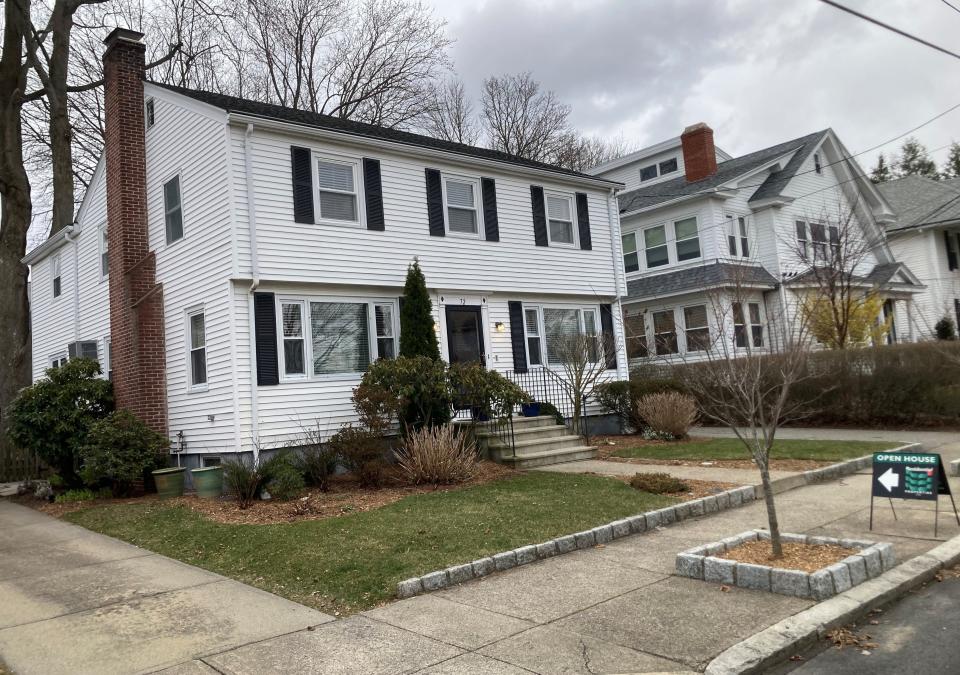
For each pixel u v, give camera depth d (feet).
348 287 44.65
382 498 32.63
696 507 28.32
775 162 81.92
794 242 79.46
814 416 56.18
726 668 13.79
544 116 136.87
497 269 52.11
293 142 43.11
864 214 89.76
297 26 102.63
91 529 31.63
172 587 21.56
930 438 45.98
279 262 41.47
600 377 57.82
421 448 36.14
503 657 15.06
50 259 69.56
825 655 14.78
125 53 49.57
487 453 43.45
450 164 50.57
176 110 45.91
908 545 21.91
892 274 83.66
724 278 68.08
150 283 47.75
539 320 54.90
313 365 42.60
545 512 27.71
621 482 33.83
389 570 21.25
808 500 29.81
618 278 60.54
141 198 48.73
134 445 40.60
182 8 89.81
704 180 84.38
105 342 55.52
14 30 63.82
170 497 38.65
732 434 54.70
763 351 62.49
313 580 21.20
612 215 61.05
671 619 16.74
